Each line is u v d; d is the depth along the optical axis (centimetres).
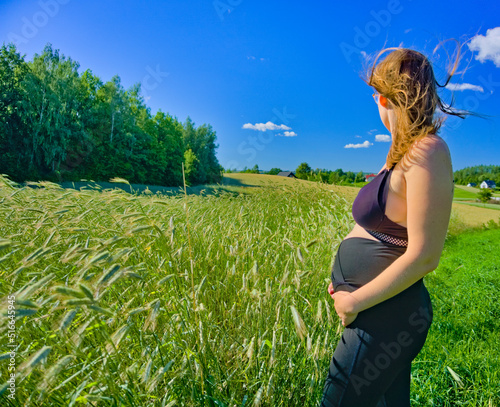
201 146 6312
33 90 3931
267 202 606
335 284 139
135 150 5106
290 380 159
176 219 289
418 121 107
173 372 137
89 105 4794
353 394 121
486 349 253
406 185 110
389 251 122
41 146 4056
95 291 116
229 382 151
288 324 188
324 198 629
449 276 511
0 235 232
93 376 129
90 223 279
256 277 198
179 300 183
